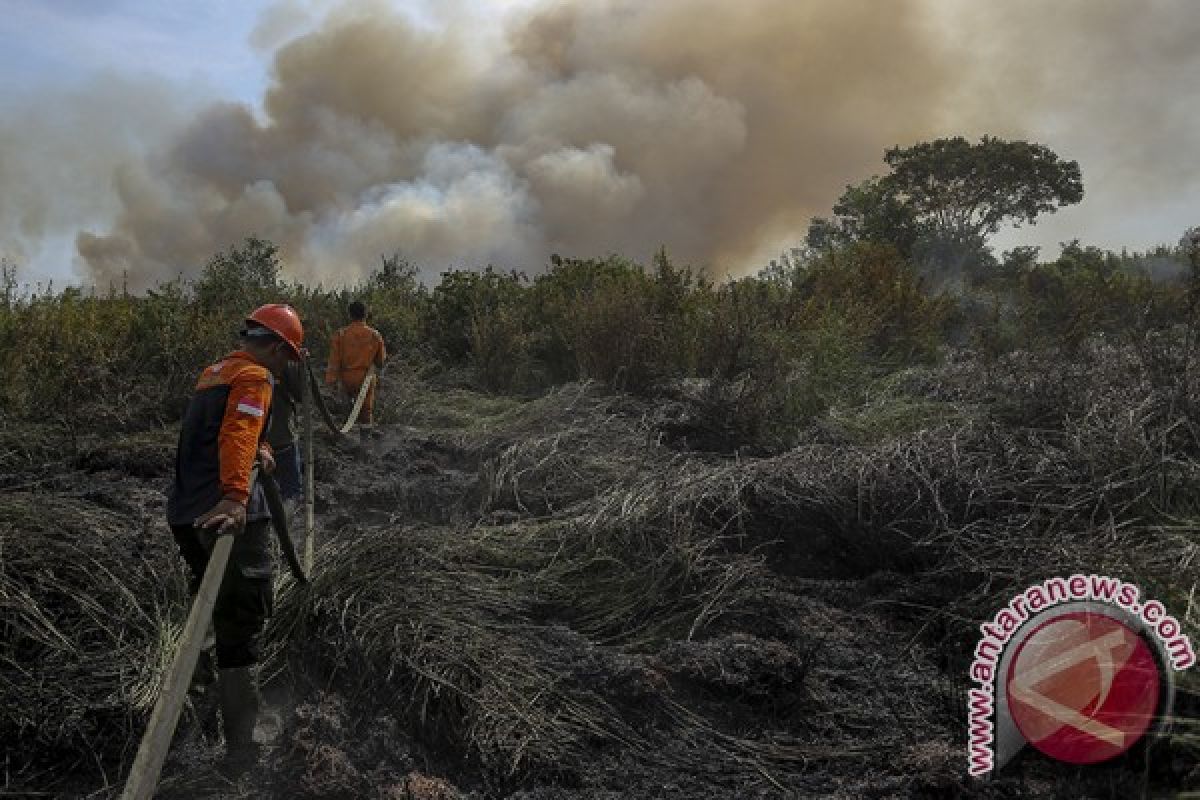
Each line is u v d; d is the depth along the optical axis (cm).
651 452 771
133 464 739
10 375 895
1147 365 777
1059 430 722
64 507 567
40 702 425
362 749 411
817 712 459
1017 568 529
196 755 414
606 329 1034
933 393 911
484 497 692
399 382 1059
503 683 451
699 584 549
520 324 1192
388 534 546
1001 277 2272
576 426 848
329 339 1199
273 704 449
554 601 541
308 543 535
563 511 642
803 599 552
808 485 634
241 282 1336
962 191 3969
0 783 398
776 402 866
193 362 988
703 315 1128
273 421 617
